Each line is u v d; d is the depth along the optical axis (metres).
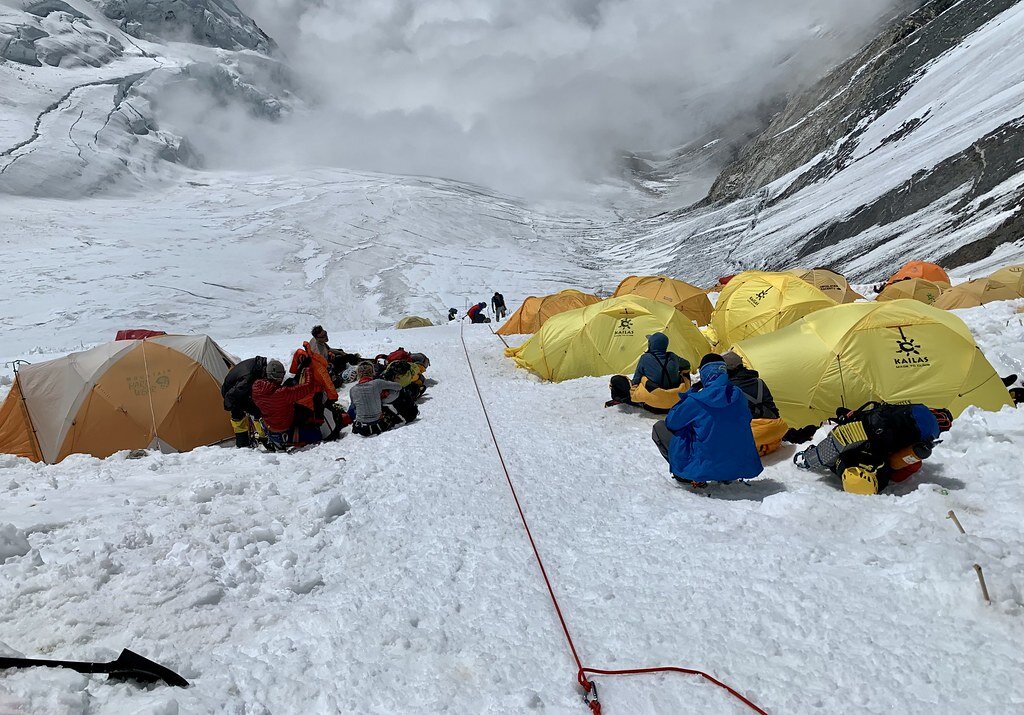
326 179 150.75
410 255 98.75
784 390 8.37
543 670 3.54
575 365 12.38
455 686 3.43
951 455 5.93
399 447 8.23
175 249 93.81
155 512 5.91
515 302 77.25
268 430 9.14
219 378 10.36
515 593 4.39
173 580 4.57
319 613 4.23
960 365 7.86
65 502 6.20
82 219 104.44
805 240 58.97
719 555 4.64
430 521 5.75
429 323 28.70
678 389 9.26
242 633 4.09
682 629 3.79
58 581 4.48
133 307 71.12
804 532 4.88
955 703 3.00
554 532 5.35
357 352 16.58
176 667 3.63
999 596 3.59
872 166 64.19
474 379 12.87
